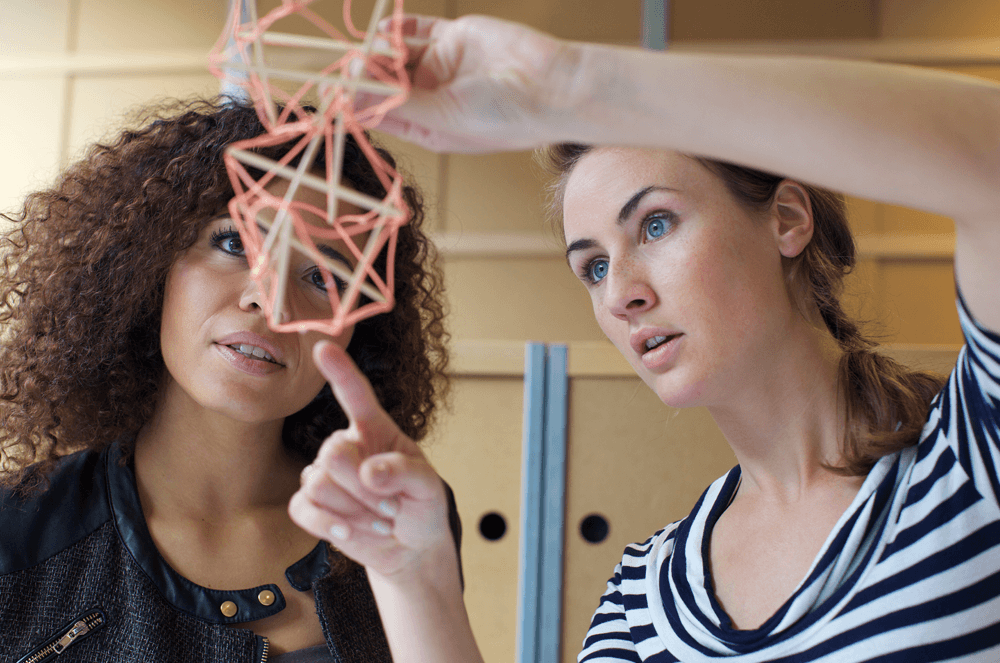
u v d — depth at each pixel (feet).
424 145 1.48
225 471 2.42
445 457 3.95
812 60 1.34
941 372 3.62
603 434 3.86
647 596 2.24
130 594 2.19
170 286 2.29
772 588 1.97
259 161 1.19
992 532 1.70
